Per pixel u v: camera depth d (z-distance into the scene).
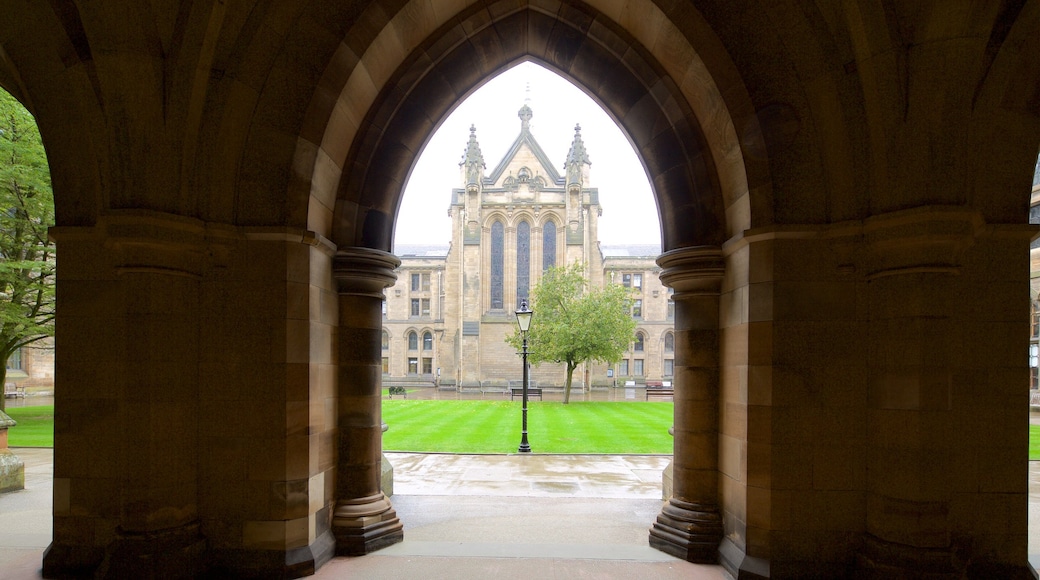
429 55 5.63
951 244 4.19
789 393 4.71
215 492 4.83
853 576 4.59
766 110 4.79
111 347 4.82
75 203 4.90
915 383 4.27
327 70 4.84
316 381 5.12
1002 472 4.55
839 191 4.70
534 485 8.72
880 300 4.55
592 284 44.84
